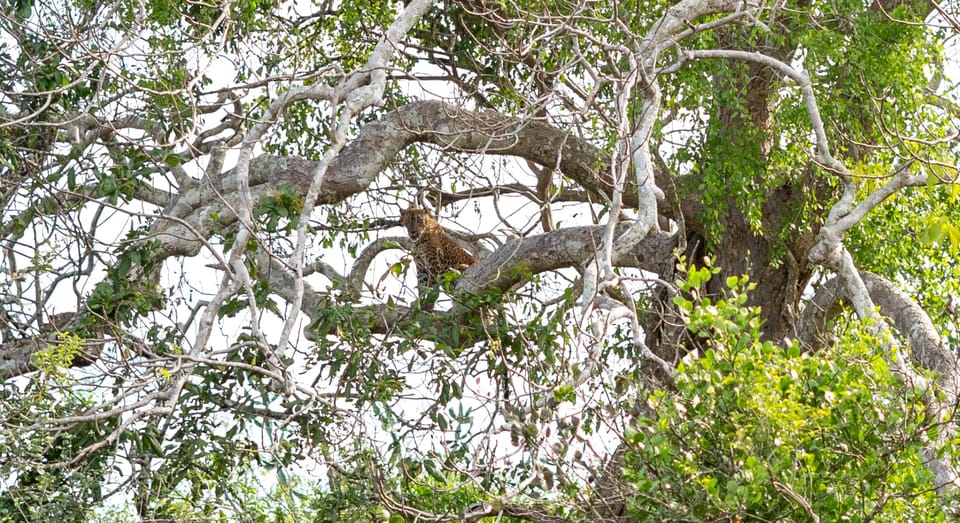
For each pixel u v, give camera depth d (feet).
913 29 49.44
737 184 50.16
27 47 46.73
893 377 31.42
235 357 42.29
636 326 33.63
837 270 42.98
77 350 38.81
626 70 51.52
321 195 51.96
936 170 40.01
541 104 43.80
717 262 55.52
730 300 30.12
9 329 46.93
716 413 28.94
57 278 46.24
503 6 47.26
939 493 32.71
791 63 52.54
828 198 52.37
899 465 30.07
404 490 38.55
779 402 28.94
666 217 61.57
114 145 51.88
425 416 42.04
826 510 28.94
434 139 53.47
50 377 38.27
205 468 41.50
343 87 42.29
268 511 43.11
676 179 54.65
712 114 51.85
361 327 45.16
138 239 41.06
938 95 51.65
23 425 36.37
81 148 44.75
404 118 53.06
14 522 37.35
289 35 58.44
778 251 53.57
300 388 36.99
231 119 59.72
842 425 29.53
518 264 53.62
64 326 48.01
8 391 39.14
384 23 60.03
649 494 29.25
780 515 28.71
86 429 40.04
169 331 44.78
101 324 43.98
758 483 27.96
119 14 51.55
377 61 42.11
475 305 46.14
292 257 38.11
